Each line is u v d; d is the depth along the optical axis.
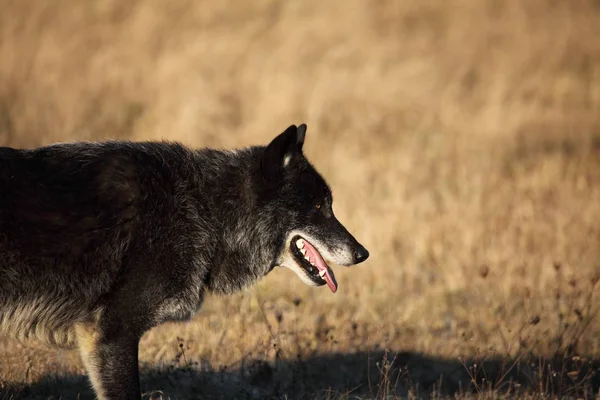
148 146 21.61
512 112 68.31
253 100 65.44
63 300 19.56
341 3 91.69
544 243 39.09
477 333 29.52
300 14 88.69
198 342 27.38
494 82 76.06
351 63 77.69
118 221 19.89
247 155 23.06
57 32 72.81
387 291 34.00
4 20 72.25
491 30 93.12
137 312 20.22
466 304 33.12
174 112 60.28
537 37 91.25
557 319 30.92
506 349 26.47
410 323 31.02
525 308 30.58
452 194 47.69
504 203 45.34
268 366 25.53
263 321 30.20
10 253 18.78
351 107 67.62
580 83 78.81
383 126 64.81
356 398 24.58
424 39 88.25
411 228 41.22
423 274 36.00
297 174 23.11
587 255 37.78
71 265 19.42
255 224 22.80
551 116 68.25
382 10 95.56
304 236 23.52
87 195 19.70
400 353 27.33
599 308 30.52
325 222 23.70
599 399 24.53
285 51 77.62
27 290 19.17
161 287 20.56
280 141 22.53
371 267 36.59
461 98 72.56
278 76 70.06
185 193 21.42
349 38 84.06
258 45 79.00
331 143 58.50
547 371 26.61
